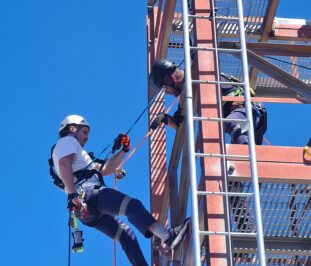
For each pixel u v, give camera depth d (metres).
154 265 11.33
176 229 9.46
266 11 12.77
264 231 10.16
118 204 9.73
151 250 11.52
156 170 12.68
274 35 12.95
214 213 8.75
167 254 9.53
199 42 9.91
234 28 12.34
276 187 9.60
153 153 12.83
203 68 9.70
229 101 10.57
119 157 10.94
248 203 9.68
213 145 9.20
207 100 9.50
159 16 13.66
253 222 9.88
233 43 11.03
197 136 9.94
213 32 9.91
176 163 11.81
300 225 10.09
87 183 10.02
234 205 9.70
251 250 9.92
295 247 10.30
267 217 9.95
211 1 10.13
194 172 8.48
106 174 11.01
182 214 10.98
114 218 10.26
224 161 8.87
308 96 10.15
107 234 10.27
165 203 12.12
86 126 10.68
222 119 9.03
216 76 9.61
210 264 8.48
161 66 10.98
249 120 8.92
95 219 10.13
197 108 9.62
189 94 8.91
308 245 10.34
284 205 9.84
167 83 10.98
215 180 8.99
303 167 9.42
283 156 9.45
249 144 8.80
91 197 9.91
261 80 12.97
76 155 10.13
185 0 9.48
